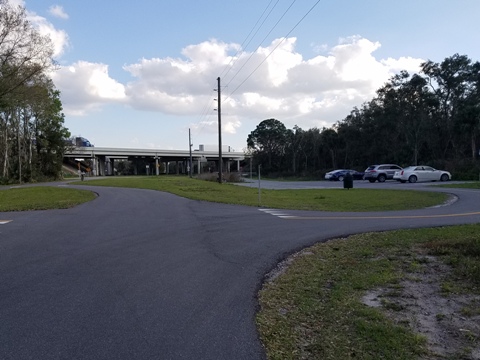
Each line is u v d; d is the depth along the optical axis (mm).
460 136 47375
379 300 5824
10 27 34594
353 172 52812
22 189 32281
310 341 4477
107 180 46312
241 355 4113
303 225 12516
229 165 106000
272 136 92625
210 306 5566
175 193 25047
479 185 29000
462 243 8812
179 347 4277
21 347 4234
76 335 4543
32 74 36531
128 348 4234
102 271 7270
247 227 12156
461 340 4527
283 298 5953
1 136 55156
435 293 6102
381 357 4090
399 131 53438
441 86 49750
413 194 23969
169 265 7719
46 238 10414
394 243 9477
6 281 6633
